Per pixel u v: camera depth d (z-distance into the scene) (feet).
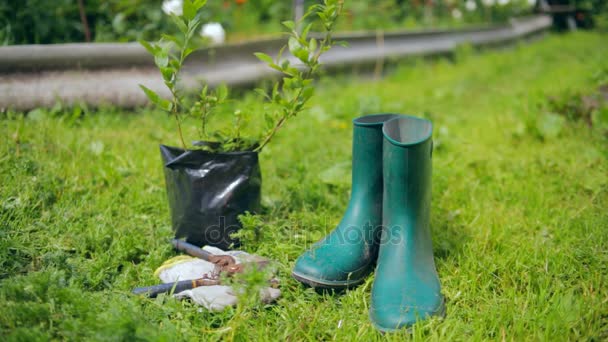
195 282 5.21
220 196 5.64
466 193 6.81
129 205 6.30
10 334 4.63
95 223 5.91
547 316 4.97
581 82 11.39
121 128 7.91
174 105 5.65
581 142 7.91
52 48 7.94
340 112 9.50
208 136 5.86
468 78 14.12
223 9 16.71
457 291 5.26
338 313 5.11
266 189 6.68
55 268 5.23
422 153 5.21
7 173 6.33
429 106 10.81
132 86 8.38
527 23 23.98
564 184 6.86
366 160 5.46
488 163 7.66
